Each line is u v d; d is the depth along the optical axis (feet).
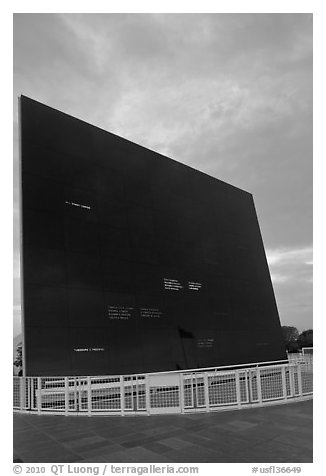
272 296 85.20
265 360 74.90
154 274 59.26
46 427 31.17
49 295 45.52
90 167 55.57
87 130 57.16
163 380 36.11
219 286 71.31
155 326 56.34
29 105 50.55
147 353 53.52
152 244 60.80
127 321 52.80
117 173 59.36
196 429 29.58
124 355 50.60
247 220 87.51
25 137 48.88
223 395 40.81
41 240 46.70
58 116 53.83
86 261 50.62
